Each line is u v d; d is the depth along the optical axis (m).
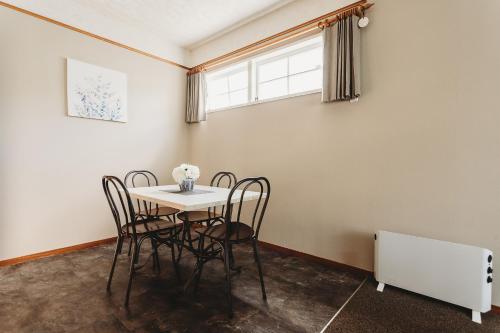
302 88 2.71
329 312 1.60
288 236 2.67
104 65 2.85
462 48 1.72
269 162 2.83
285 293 1.83
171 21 3.00
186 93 3.73
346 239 2.27
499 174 1.60
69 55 2.59
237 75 3.36
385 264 1.87
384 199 2.06
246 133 3.06
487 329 1.45
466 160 1.71
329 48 2.26
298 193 2.59
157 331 1.39
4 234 2.25
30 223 2.38
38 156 2.42
